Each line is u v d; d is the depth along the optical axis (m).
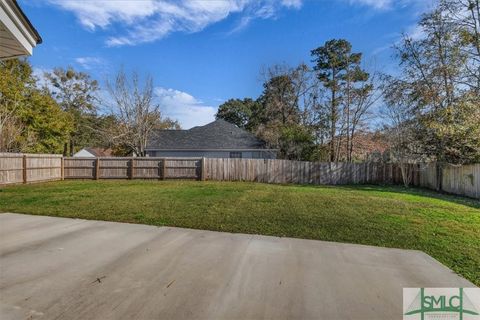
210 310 2.09
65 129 20.11
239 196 7.83
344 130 19.05
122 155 22.00
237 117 31.83
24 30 3.59
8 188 9.32
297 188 10.91
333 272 2.84
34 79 20.08
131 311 2.05
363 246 3.70
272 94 21.75
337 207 6.43
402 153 13.13
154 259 3.06
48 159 12.45
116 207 5.89
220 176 14.00
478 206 7.34
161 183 11.78
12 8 3.18
